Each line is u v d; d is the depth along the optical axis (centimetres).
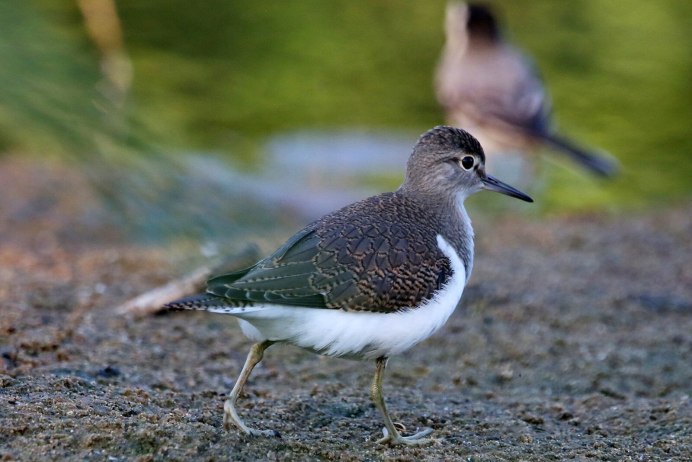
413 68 2308
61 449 745
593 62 2312
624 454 843
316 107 2142
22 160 1838
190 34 2380
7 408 798
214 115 2058
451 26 2158
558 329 1211
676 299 1305
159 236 1467
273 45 2377
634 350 1155
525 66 2028
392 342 838
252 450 782
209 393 930
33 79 1402
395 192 959
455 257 892
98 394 873
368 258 832
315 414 905
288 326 808
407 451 823
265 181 1792
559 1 2592
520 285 1341
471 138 976
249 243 1353
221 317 1174
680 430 906
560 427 930
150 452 758
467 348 1153
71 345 1022
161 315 1160
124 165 1473
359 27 2477
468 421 927
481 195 1911
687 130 2056
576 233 1603
